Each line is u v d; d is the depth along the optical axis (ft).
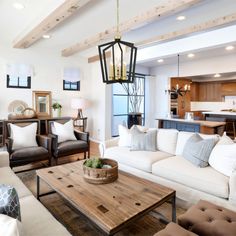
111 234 4.75
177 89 23.03
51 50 18.33
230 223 4.90
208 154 8.61
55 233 4.51
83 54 19.76
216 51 18.10
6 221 3.00
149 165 9.48
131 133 11.96
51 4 9.74
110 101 20.56
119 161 10.87
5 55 16.05
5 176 7.62
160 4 9.77
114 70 5.91
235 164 7.40
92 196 6.19
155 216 7.64
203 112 26.68
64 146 12.87
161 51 17.43
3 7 10.11
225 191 7.03
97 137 21.15
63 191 6.51
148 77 25.95
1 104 16.08
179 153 10.44
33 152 11.51
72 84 20.17
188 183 8.08
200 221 5.01
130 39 15.65
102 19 11.53
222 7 10.34
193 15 11.27
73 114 20.22
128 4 9.77
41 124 15.70
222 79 28.81
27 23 12.27
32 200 5.98
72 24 12.26
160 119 19.79
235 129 22.20
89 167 7.22
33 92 17.46
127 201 5.90
